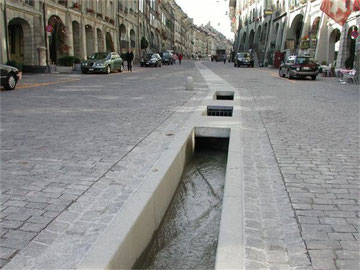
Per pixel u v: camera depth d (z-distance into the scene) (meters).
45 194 3.72
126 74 25.52
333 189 4.02
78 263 2.52
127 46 48.12
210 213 4.21
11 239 2.85
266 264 2.59
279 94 13.47
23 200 3.57
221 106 9.81
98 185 3.96
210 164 6.15
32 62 26.17
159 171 4.29
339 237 2.97
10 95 11.91
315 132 6.84
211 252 3.41
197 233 3.77
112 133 6.43
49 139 5.99
